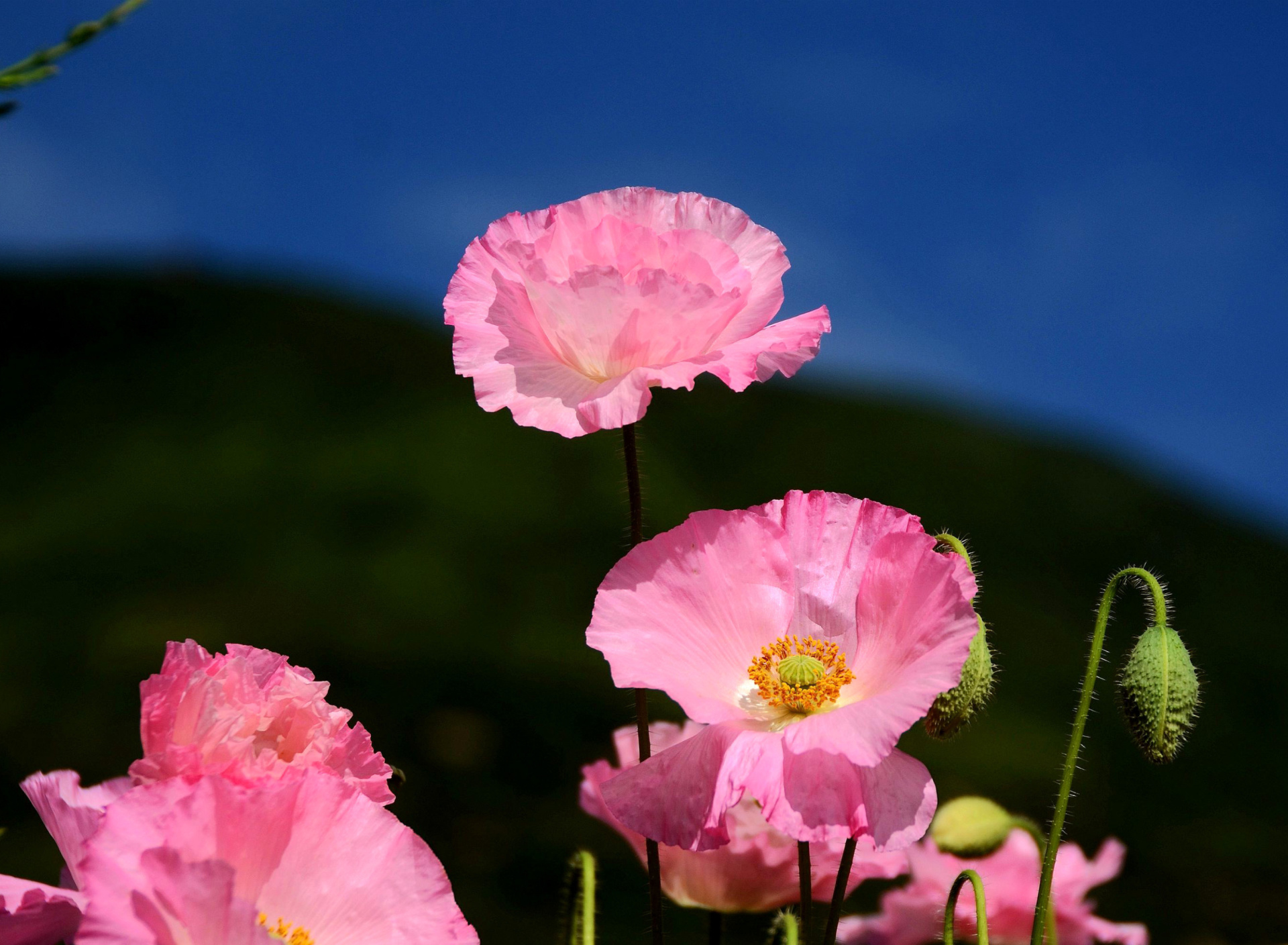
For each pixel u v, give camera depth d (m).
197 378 20.28
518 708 12.38
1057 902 1.93
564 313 1.31
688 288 1.28
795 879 1.64
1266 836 12.25
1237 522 21.00
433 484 17.31
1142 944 1.93
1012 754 12.79
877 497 19.16
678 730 1.73
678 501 17.73
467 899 9.59
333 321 22.50
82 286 22.31
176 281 22.88
